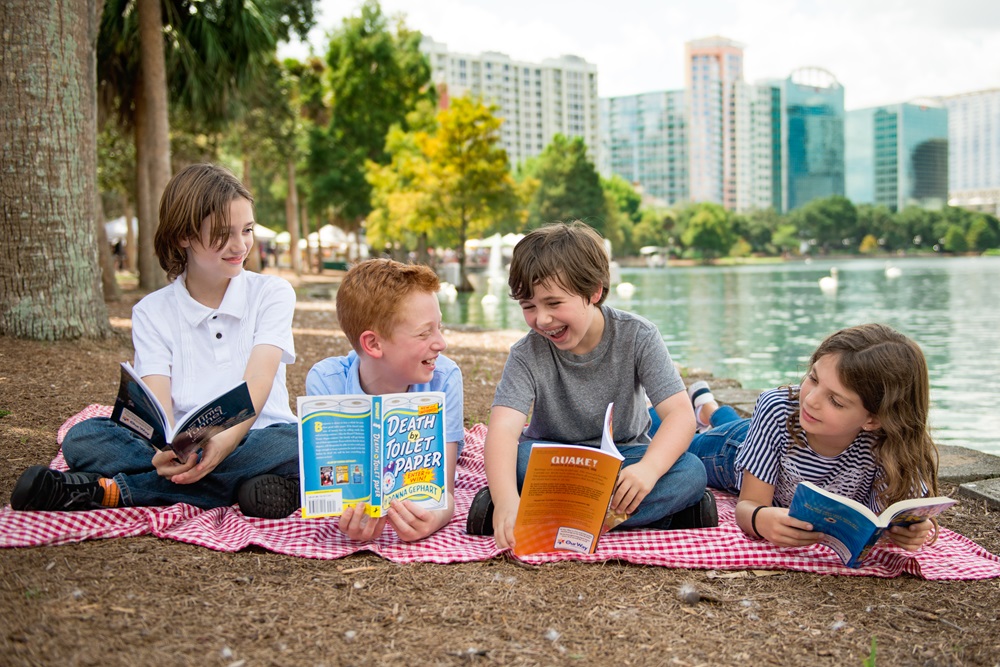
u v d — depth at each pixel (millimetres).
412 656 1702
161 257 2734
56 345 5770
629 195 82375
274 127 24297
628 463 2611
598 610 1972
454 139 28125
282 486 2566
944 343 10203
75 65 5906
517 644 1776
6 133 5711
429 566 2229
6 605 1838
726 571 2279
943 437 5035
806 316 14672
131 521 2418
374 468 2277
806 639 1865
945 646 1846
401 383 2611
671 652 1771
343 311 2557
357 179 35438
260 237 36594
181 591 1976
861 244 99750
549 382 2666
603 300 2613
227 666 1626
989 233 97812
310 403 2240
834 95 163500
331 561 2242
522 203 30156
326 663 1658
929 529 2277
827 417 2318
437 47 116875
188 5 13320
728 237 84750
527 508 2271
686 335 11656
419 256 33656
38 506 2332
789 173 161000
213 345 2764
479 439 3844
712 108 150250
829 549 2402
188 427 2232
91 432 2570
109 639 1707
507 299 20469
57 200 5855
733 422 3047
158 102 12016
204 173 2656
